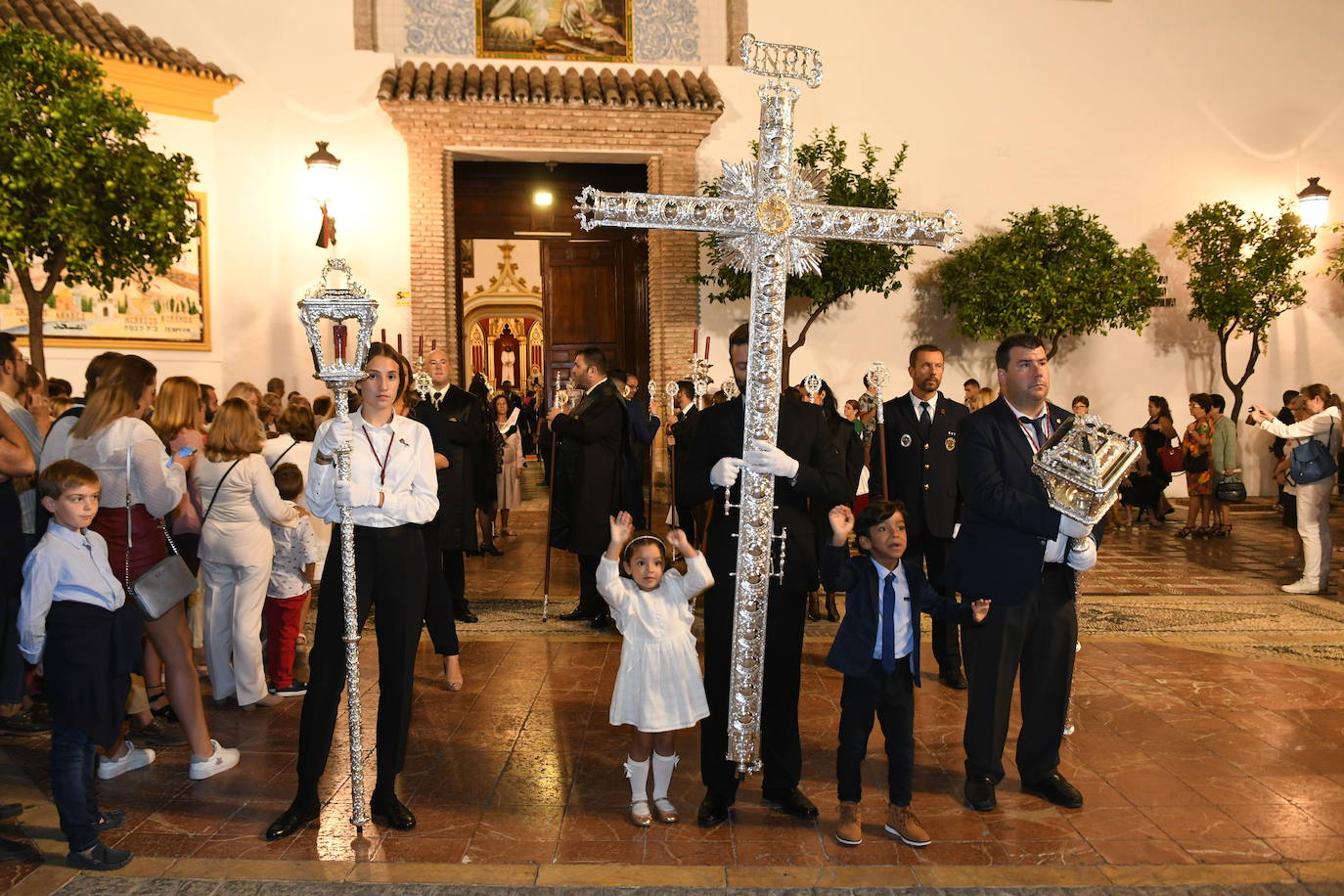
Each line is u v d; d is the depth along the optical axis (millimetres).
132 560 4242
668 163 13234
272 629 5551
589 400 7059
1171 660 6156
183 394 5266
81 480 3635
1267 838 3730
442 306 12961
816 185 3795
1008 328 12625
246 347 12477
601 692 5594
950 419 5891
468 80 12781
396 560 3895
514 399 21531
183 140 12023
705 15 13609
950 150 13836
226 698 5449
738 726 3713
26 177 7273
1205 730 4914
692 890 3344
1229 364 14594
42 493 3639
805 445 3924
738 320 13602
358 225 12828
